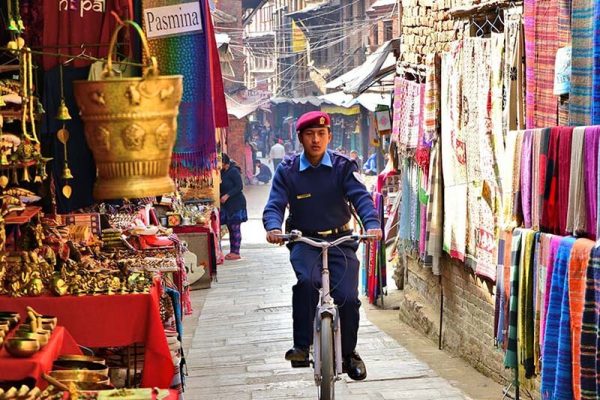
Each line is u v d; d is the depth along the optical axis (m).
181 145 8.59
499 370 11.93
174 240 12.63
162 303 10.59
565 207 8.31
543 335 8.26
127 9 8.40
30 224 9.74
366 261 19.72
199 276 21.34
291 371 12.99
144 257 11.22
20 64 6.58
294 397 11.56
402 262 20.50
